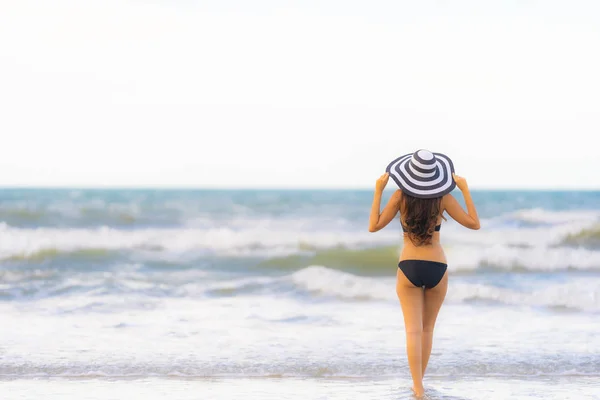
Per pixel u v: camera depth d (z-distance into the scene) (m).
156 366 6.46
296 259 16.59
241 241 18.09
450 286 10.98
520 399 5.55
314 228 22.84
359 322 8.80
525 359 6.78
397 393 5.70
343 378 6.24
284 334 7.97
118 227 22.61
